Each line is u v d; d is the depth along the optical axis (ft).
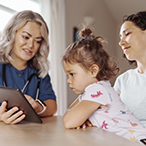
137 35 4.00
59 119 3.40
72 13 10.32
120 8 11.80
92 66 3.12
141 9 10.74
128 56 4.18
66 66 3.25
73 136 2.07
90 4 11.38
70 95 9.86
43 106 3.62
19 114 2.84
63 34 9.11
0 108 2.91
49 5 8.50
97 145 1.74
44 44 4.54
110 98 2.92
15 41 4.13
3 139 1.94
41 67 4.65
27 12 4.14
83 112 2.61
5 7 7.64
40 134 2.16
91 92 2.84
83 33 3.79
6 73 4.27
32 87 4.43
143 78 4.20
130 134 2.82
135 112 4.07
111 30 12.59
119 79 4.67
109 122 2.87
